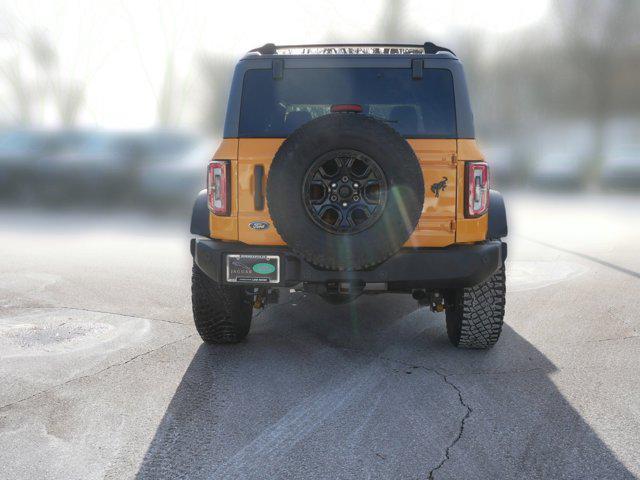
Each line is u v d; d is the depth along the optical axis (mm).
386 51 4895
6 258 8156
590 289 6426
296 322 5320
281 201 3535
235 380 3920
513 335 4891
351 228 3545
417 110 4082
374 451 2984
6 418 3361
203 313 4363
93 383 3863
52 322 5215
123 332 4953
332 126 3480
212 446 3043
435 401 3582
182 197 11359
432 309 4434
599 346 4598
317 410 3459
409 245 3908
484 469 2816
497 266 3938
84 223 11414
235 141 3951
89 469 2830
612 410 3451
